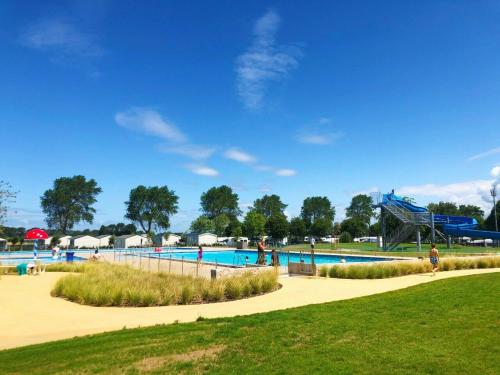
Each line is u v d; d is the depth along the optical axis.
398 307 11.80
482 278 17.88
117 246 85.62
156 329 10.29
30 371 7.52
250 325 10.22
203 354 8.00
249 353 7.92
